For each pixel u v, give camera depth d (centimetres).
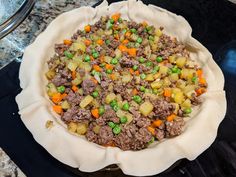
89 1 32
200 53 27
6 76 26
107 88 25
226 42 29
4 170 22
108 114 23
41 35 27
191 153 21
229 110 25
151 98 24
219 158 22
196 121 22
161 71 26
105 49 27
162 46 27
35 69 25
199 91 24
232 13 31
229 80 26
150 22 29
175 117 23
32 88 24
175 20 28
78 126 23
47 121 22
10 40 28
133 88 25
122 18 30
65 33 28
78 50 27
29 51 26
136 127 23
